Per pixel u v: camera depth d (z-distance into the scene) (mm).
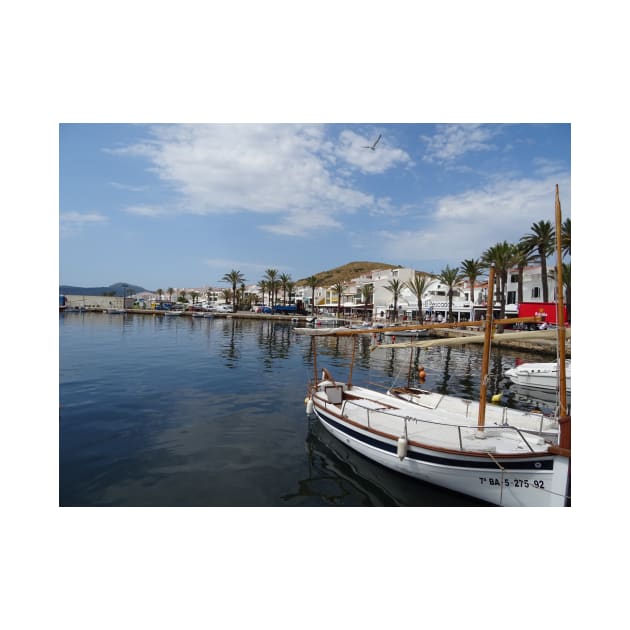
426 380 21609
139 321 66875
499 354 33688
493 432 9055
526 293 49875
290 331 53125
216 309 105312
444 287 70625
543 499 7230
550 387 19422
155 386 17625
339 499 7984
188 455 9914
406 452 8625
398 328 11102
